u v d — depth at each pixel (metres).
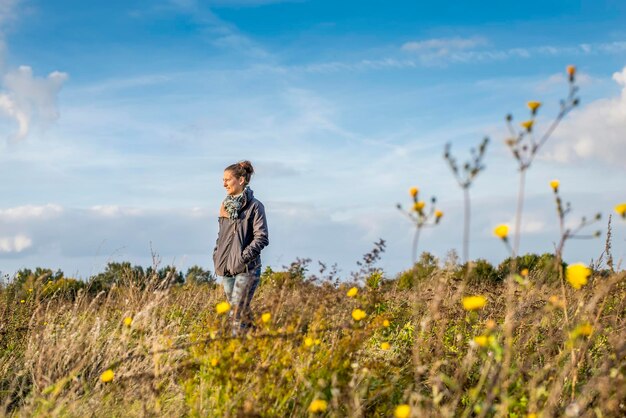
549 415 3.00
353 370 3.92
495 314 5.04
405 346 4.76
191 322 5.94
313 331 4.04
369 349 4.93
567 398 3.48
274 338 3.93
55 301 6.66
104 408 3.94
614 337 3.76
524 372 3.46
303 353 3.96
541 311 4.37
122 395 4.03
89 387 4.27
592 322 3.79
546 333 4.35
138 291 6.14
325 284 4.81
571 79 2.69
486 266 7.86
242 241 6.00
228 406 3.47
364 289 4.96
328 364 3.91
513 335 4.46
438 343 4.22
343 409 3.55
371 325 4.40
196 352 4.07
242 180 6.26
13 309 6.16
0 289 6.83
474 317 5.02
